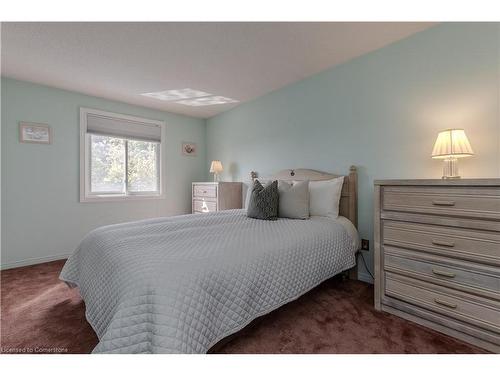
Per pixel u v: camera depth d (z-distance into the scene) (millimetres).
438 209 1472
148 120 3924
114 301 1075
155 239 1536
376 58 2293
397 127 2172
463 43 1818
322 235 1893
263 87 3162
